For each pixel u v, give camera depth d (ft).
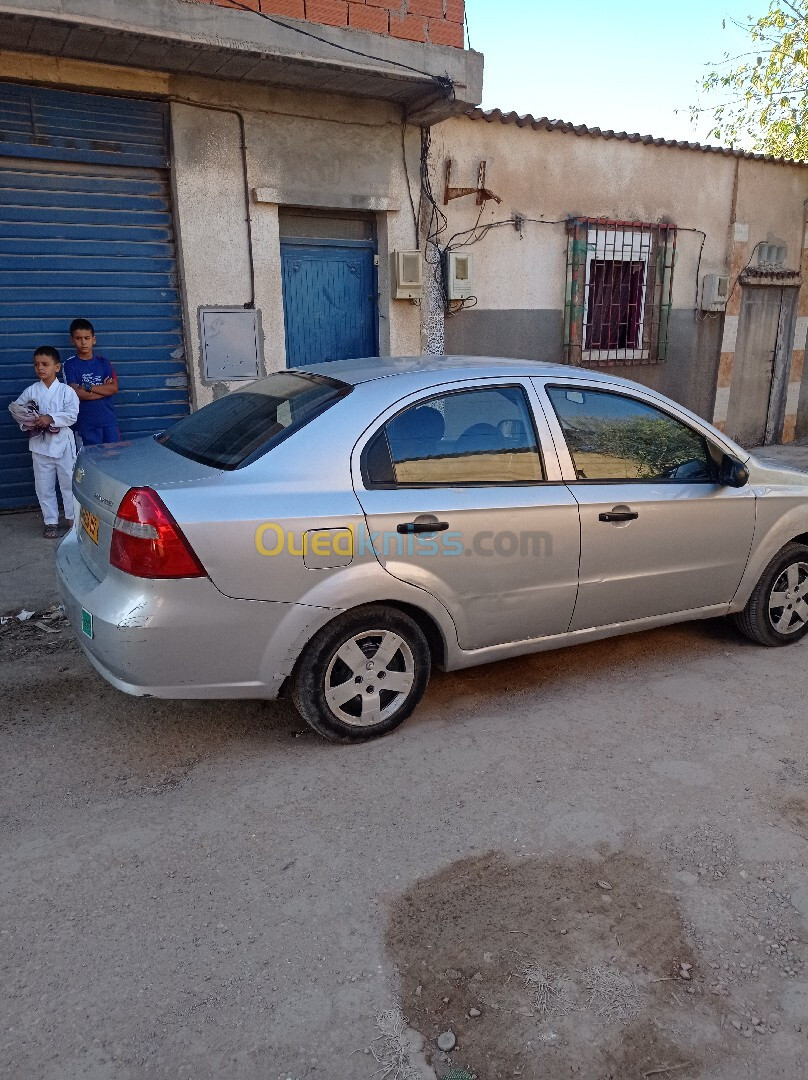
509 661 14.23
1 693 12.71
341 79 22.40
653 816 9.75
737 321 35.83
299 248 25.45
